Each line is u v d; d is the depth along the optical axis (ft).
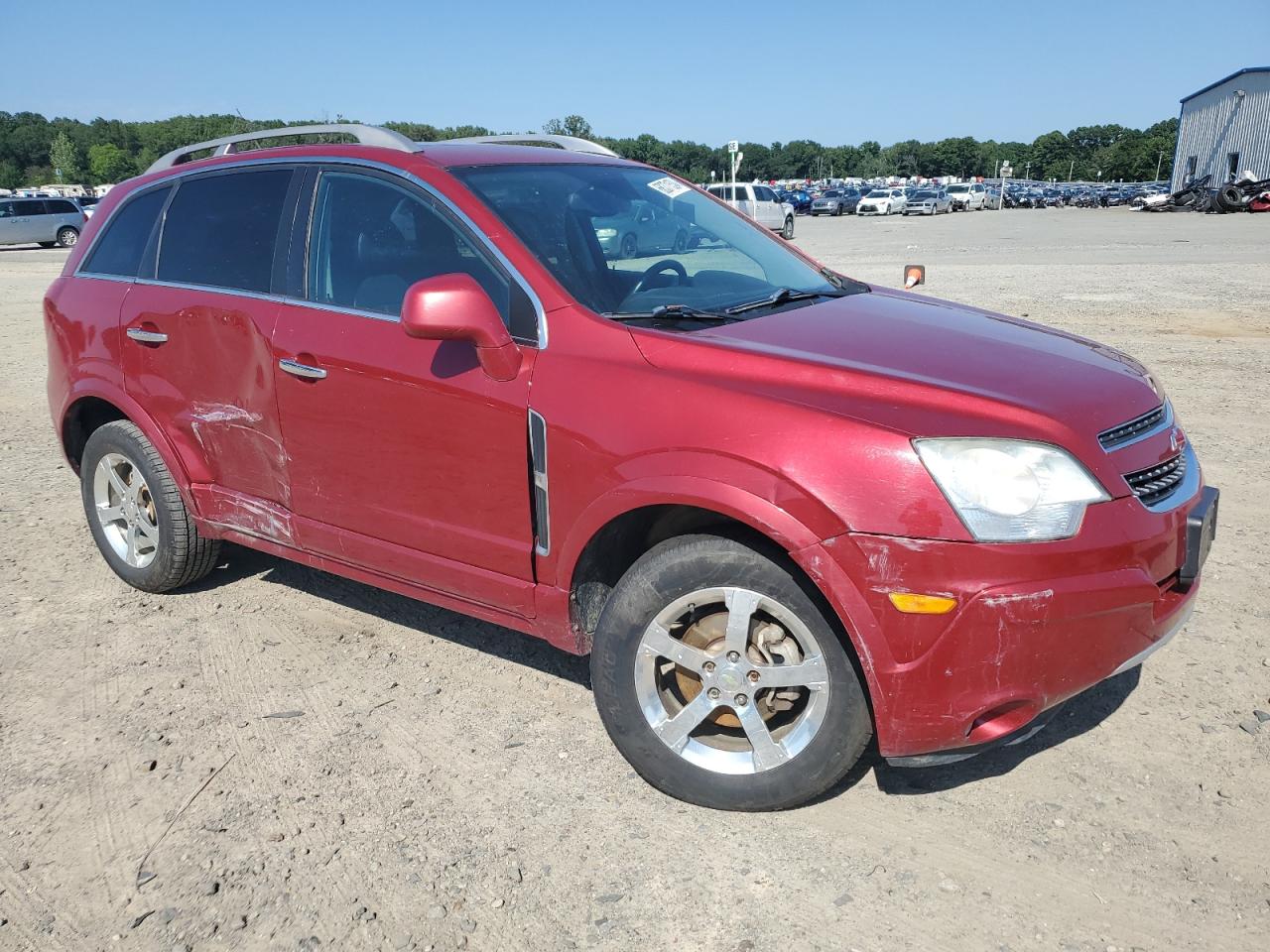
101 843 9.43
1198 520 9.11
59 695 12.13
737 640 9.06
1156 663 12.06
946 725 8.36
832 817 9.50
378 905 8.54
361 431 11.29
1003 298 43.73
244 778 10.36
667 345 9.48
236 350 12.44
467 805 9.84
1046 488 8.19
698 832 9.35
